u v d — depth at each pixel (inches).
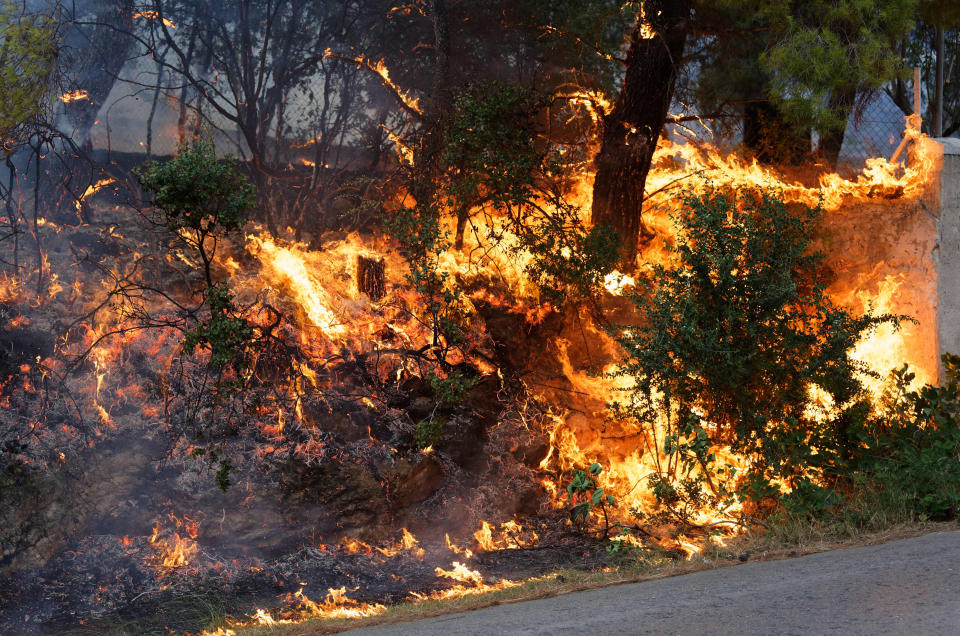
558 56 502.0
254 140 462.0
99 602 273.1
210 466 319.3
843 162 519.2
